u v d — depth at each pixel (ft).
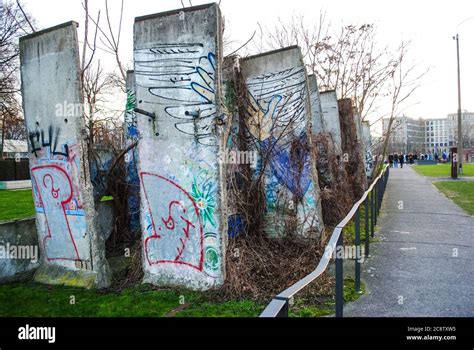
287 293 7.68
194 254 17.44
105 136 26.76
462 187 56.85
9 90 57.57
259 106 25.14
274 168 24.90
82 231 18.45
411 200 44.88
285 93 24.70
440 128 333.01
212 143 16.97
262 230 24.12
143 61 18.25
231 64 24.56
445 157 166.50
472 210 37.01
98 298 16.74
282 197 24.59
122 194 25.02
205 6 16.98
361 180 41.42
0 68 53.98
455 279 18.21
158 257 18.26
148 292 17.29
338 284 12.15
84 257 18.53
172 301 16.21
